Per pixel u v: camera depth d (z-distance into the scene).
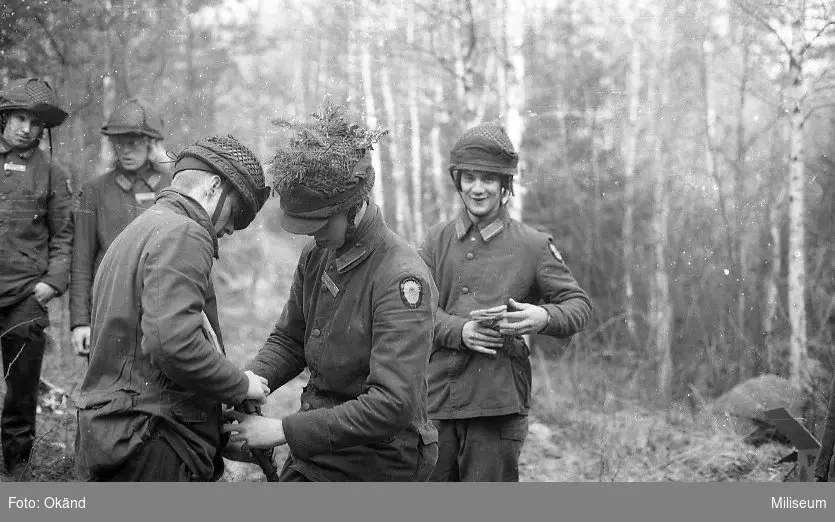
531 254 4.00
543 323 3.79
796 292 7.09
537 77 11.23
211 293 2.84
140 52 8.70
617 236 10.35
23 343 4.54
